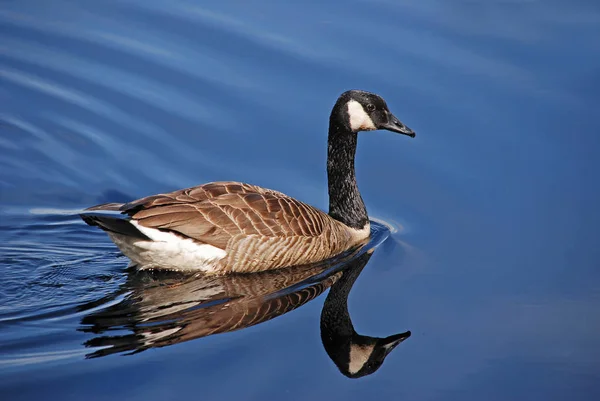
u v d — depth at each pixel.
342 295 13.01
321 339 11.72
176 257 12.90
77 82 19.19
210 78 18.78
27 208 16.11
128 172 17.03
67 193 16.64
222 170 16.72
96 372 10.64
